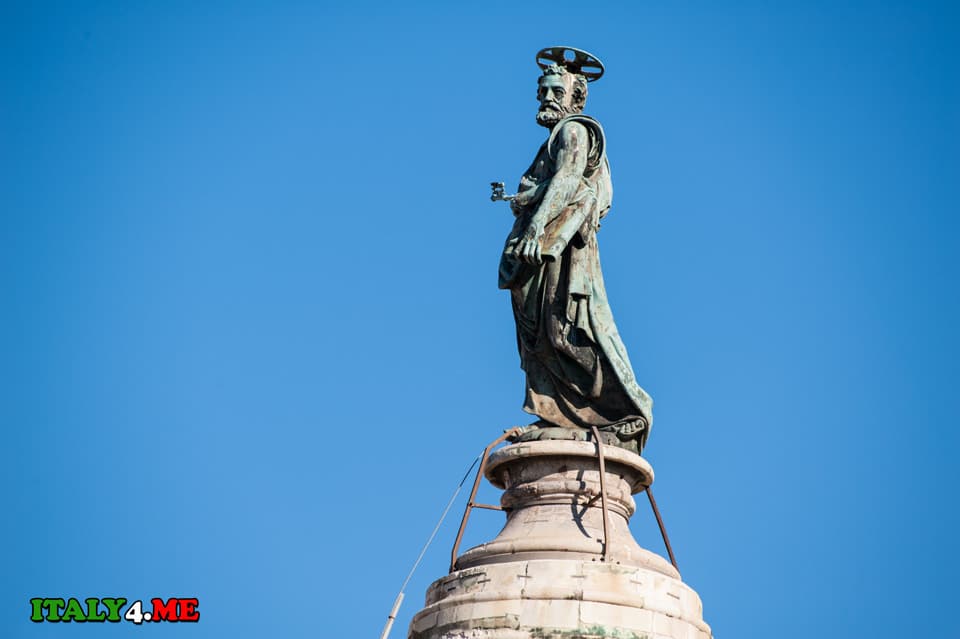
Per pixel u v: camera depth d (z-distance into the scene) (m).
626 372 39.34
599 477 38.56
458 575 37.19
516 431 39.84
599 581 36.06
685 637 36.31
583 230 39.50
